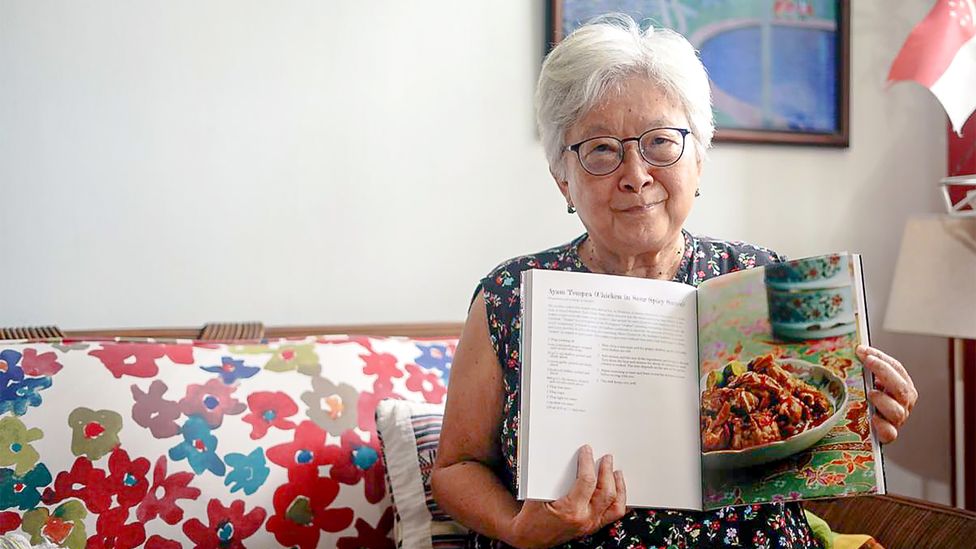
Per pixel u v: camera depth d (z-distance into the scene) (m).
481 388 1.33
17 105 1.81
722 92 2.23
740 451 1.13
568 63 1.27
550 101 1.30
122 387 1.45
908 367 2.43
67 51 1.83
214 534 1.42
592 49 1.26
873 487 1.07
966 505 2.33
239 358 1.56
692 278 1.34
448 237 2.08
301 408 1.53
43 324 1.83
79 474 1.37
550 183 2.15
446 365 1.71
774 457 1.12
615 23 1.35
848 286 1.11
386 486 1.53
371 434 1.56
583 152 1.25
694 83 1.27
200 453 1.44
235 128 1.94
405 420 1.51
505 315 1.33
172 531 1.40
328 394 1.56
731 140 2.23
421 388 1.64
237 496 1.44
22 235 1.82
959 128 2.03
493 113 2.10
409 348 1.71
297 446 1.50
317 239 1.99
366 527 1.50
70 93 1.84
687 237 1.39
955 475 2.36
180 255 1.91
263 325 1.84
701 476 1.16
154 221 1.89
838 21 2.33
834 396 1.10
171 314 1.90
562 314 1.13
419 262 2.06
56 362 1.44
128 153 1.87
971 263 1.95
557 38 2.11
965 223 1.98
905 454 2.43
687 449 1.15
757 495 1.12
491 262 2.11
